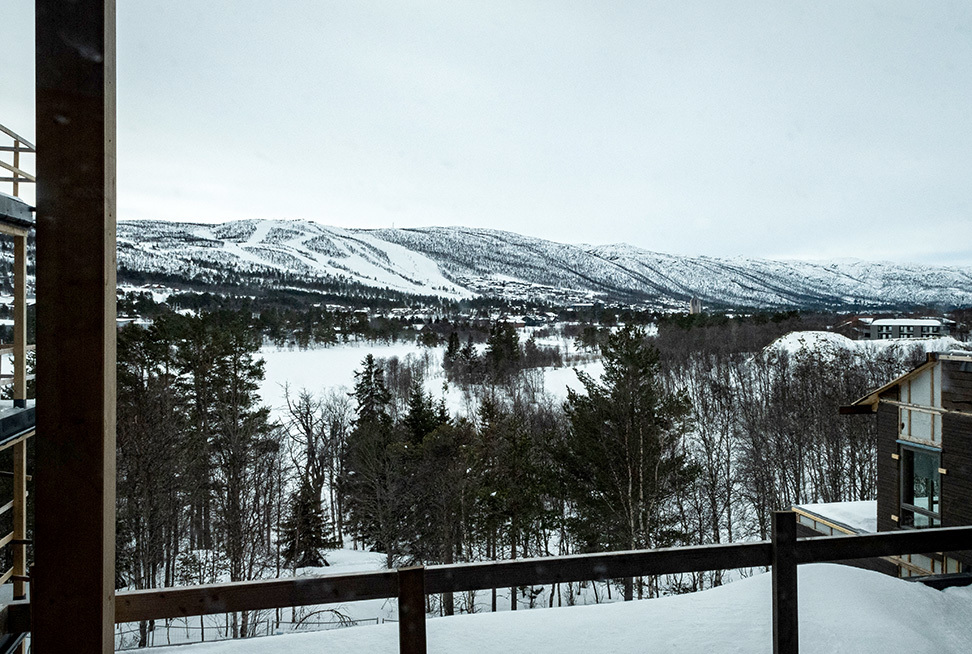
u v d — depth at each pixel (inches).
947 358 359.9
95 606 89.4
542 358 2824.8
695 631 135.1
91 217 91.5
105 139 92.7
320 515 962.1
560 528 877.8
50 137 91.2
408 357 2674.7
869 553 125.3
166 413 762.8
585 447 767.7
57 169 91.1
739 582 161.0
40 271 90.4
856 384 1343.5
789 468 1117.1
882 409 416.8
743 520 1053.2
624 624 138.9
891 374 1401.3
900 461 397.4
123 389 779.4
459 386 2252.7
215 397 911.0
